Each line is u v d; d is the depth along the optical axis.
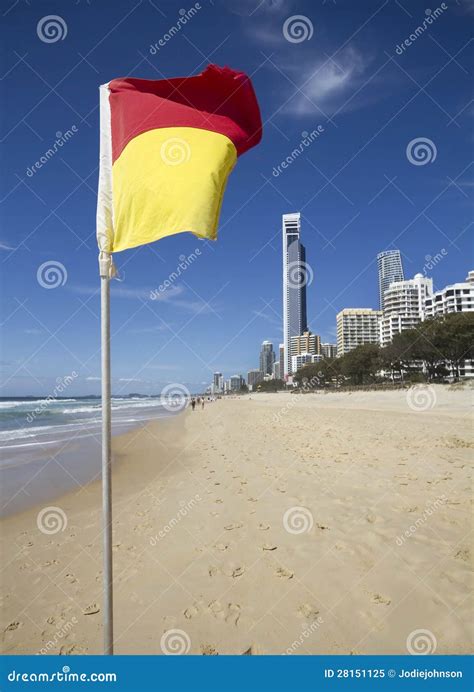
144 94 2.97
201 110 3.00
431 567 4.31
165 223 2.73
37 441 18.95
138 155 2.84
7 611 4.09
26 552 5.65
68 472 11.67
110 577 2.63
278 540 5.30
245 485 8.30
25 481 10.57
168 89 3.02
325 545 5.04
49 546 5.86
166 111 2.93
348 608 3.75
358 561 4.56
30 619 3.94
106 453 2.62
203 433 21.31
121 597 4.22
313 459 10.43
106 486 2.63
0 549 5.81
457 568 4.26
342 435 15.14
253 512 6.48
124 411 52.91
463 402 30.55
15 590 4.53
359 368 80.81
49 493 9.28
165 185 2.77
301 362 155.88
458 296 105.75
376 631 3.44
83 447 16.81
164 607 3.97
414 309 125.81
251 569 4.60
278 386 162.38
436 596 3.80
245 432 19.91
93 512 7.57
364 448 11.54
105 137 2.97
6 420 34.22
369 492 7.02
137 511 7.34
